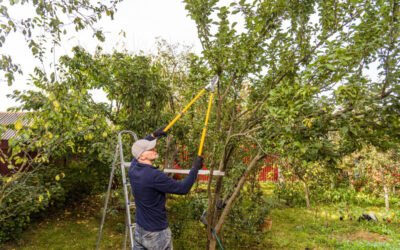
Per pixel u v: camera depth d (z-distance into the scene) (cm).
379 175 934
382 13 310
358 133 306
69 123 450
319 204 938
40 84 480
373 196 999
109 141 590
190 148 643
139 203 301
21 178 547
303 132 302
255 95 479
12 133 709
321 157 303
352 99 284
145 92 648
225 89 471
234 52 409
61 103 429
